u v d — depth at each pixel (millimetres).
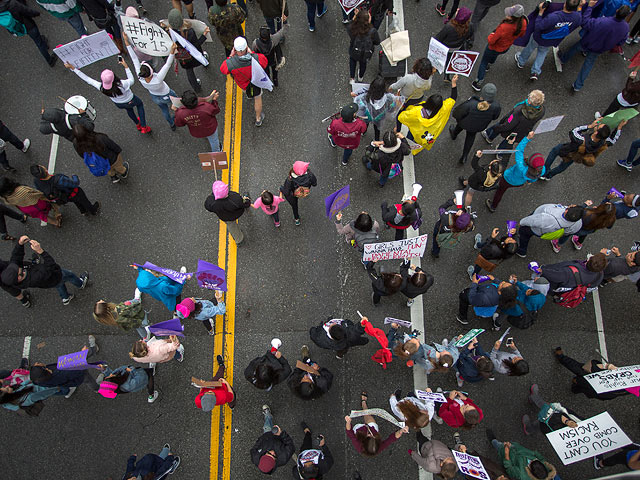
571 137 7438
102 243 8312
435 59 7883
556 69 9547
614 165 8812
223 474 7020
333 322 6613
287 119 9188
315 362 7559
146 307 7918
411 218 6672
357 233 6797
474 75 9562
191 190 8672
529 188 8664
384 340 6219
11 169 8766
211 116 7500
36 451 7105
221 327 7758
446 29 7926
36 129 9055
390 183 8703
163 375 7504
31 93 9336
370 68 9609
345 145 7742
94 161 7500
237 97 9320
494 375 7500
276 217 8062
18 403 6223
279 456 6031
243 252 8250
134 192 8648
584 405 7367
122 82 7746
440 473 5621
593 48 8477
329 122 9172
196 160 8875
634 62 8242
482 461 6129
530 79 9414
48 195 7328
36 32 8797
